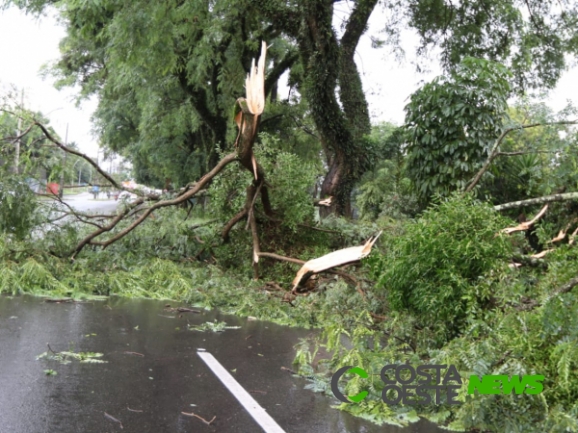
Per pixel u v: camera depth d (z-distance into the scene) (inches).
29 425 156.9
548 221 367.6
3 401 173.2
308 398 195.5
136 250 445.1
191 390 196.2
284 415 177.5
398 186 515.5
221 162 415.5
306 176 424.8
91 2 630.5
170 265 414.0
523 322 188.4
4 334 253.4
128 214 440.8
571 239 309.6
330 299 325.1
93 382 197.5
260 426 166.6
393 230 392.2
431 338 241.3
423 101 438.3
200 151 1290.6
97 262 415.2
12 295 350.0
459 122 413.7
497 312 205.2
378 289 291.9
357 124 695.1
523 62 850.8
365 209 649.6
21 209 390.9
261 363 236.4
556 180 363.6
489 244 235.8
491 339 189.9
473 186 386.0
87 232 450.3
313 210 439.8
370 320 270.2
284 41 980.6
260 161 420.8
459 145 417.1
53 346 239.9
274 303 354.9
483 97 418.0
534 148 388.2
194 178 1288.1
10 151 399.5
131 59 685.9
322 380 214.7
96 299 362.0
